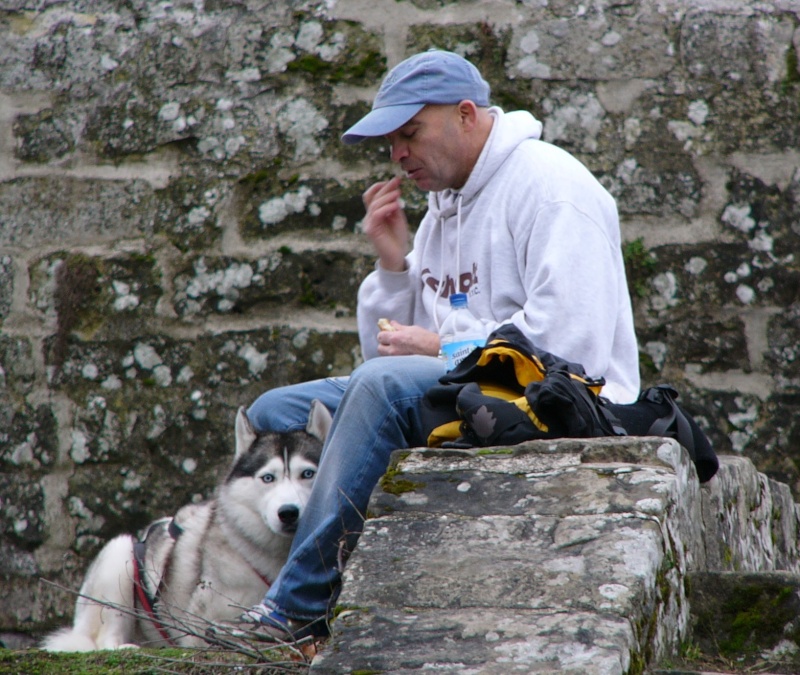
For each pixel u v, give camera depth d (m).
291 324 19.95
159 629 14.94
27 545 20.55
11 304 20.97
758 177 19.20
